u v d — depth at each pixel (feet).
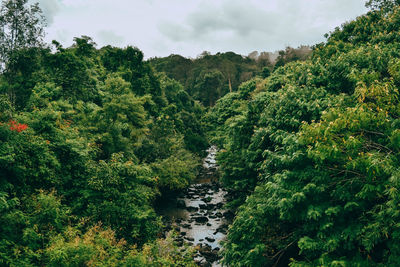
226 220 59.67
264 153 33.96
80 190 36.76
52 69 74.02
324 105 36.04
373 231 21.02
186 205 68.54
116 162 40.88
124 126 60.90
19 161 30.58
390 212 19.86
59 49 75.66
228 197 73.51
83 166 39.75
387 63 36.52
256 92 106.22
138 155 65.67
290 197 26.76
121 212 35.96
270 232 35.29
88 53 99.45
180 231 53.47
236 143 60.39
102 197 37.70
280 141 36.50
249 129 57.67
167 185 67.31
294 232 31.27
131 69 120.67
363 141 22.80
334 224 25.50
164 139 74.59
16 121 35.14
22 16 69.97
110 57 123.13
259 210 32.71
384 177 21.85
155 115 110.42
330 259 23.99
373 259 24.58
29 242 25.34
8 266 22.45
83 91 73.97
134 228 35.40
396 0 67.51
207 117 172.45
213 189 82.02
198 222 58.34
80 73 74.69
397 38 48.11
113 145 55.11
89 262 23.77
